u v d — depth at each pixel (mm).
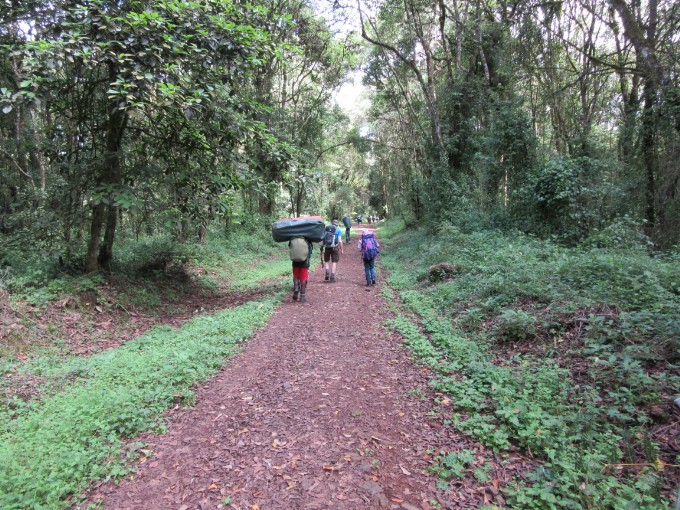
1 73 8758
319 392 4500
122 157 8719
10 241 8992
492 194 15406
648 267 6172
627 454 2938
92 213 9195
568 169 11320
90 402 4027
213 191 9680
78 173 8750
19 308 6625
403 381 4699
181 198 9156
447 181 17172
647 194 12297
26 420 3893
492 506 2607
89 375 5043
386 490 2877
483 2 17281
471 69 17797
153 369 5047
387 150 38375
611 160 14070
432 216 17812
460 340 5617
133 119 9750
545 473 2746
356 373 5000
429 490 2861
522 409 3525
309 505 2750
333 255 11672
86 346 6523
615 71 12086
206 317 8008
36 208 9414
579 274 6527
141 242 13008
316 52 24812
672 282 5566
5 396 4461
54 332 6582
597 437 3150
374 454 3314
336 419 3898
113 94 7078
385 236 30953
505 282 6980
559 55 18266
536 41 15820
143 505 2805
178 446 3527
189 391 4477
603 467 2779
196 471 3166
